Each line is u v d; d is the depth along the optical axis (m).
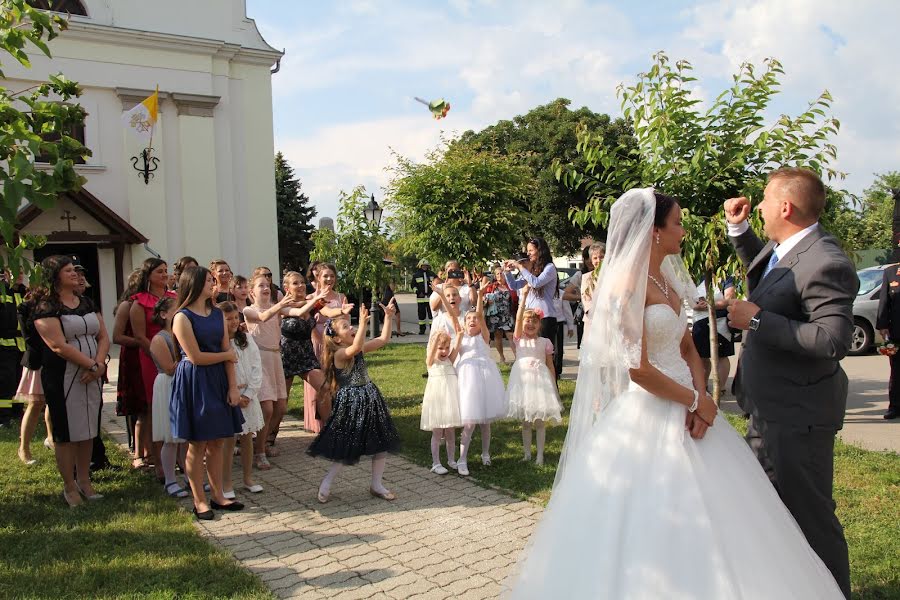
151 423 5.69
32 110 4.20
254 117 16.36
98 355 4.94
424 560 3.84
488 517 4.51
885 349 6.86
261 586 3.50
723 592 2.24
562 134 30.62
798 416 2.76
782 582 2.32
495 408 5.47
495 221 14.09
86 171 14.27
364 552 3.98
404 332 18.36
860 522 4.05
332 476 4.94
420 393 8.94
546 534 2.59
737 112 5.20
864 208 6.16
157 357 5.07
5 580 3.58
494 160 14.84
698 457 2.56
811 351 2.59
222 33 15.80
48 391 4.76
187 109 15.26
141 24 14.84
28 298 5.85
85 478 5.02
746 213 3.39
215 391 4.61
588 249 7.50
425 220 14.17
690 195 5.28
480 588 3.46
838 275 2.64
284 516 4.65
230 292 6.57
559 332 9.13
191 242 15.44
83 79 14.16
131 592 3.44
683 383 2.67
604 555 2.38
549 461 5.71
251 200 16.38
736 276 5.32
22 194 3.47
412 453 6.16
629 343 2.51
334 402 4.88
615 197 5.57
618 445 2.61
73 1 14.17
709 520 2.38
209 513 4.62
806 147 5.20
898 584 3.25
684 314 2.95
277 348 6.25
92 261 14.77
